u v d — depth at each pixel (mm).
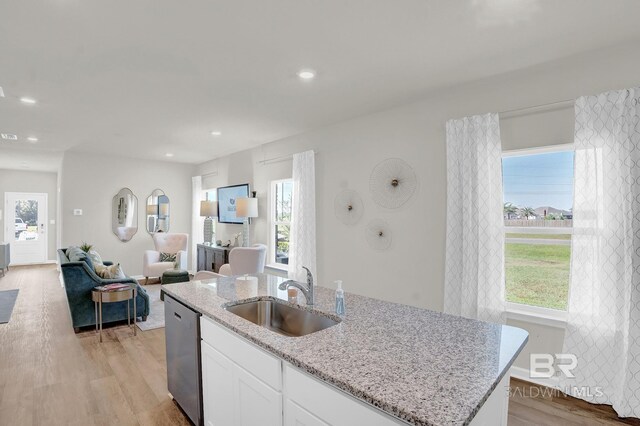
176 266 6164
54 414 2223
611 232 2264
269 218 5320
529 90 2689
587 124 2367
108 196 6375
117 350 3271
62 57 2385
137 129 4379
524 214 2834
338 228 4125
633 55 2256
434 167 3227
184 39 2174
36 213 8680
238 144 5367
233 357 1615
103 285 3771
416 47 2301
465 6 1849
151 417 2197
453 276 2982
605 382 2279
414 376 1094
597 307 2316
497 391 1278
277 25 2025
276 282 2578
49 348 3297
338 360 1208
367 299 2102
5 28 2008
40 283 6332
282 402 1326
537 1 1805
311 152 4375
